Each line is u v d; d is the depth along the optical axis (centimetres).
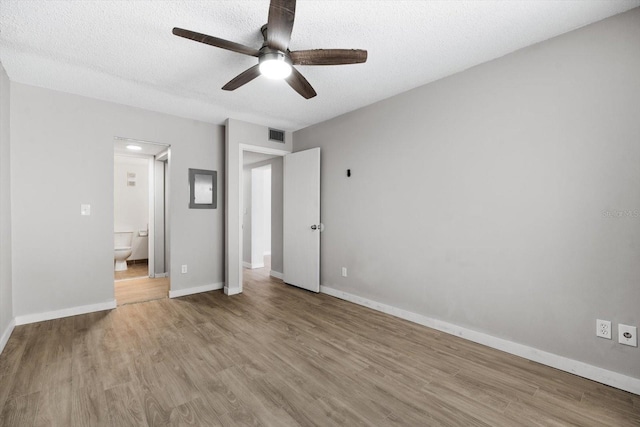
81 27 200
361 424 157
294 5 153
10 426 152
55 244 304
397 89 302
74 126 313
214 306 346
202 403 172
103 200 330
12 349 235
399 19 192
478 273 253
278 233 501
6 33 206
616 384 189
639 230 182
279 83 288
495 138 242
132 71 263
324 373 205
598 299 196
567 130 207
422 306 294
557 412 167
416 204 298
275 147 443
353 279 365
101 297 329
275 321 300
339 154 383
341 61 202
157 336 262
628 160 185
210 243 413
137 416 160
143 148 438
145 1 176
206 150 409
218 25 200
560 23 197
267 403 173
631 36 183
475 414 165
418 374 204
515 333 233
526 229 226
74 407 167
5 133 264
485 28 202
